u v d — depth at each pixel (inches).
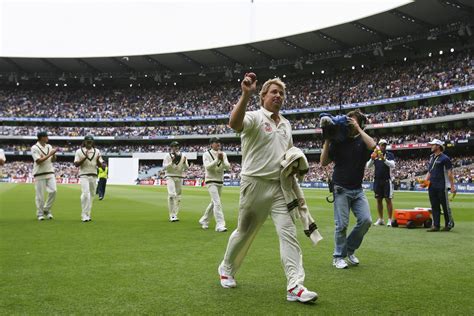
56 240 335.9
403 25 1892.2
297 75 2603.3
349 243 251.8
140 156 2513.5
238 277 220.2
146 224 460.1
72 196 935.0
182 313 161.0
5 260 255.4
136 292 188.7
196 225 455.8
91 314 159.0
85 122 2876.5
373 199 994.7
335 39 2101.4
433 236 379.6
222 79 2800.2
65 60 2596.0
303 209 186.1
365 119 256.1
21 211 579.2
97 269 234.4
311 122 2358.5
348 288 200.2
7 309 163.3
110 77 2807.6
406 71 2155.5
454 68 1947.6
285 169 179.5
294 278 176.7
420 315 161.9
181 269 236.4
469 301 179.5
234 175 2377.0
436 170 418.9
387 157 460.4
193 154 2497.5
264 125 185.3
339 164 249.4
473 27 1818.4
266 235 376.5
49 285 198.8
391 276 224.4
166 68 2699.3
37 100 2888.8
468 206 767.7
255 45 2253.9
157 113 2763.3
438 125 2031.3
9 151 2721.5
